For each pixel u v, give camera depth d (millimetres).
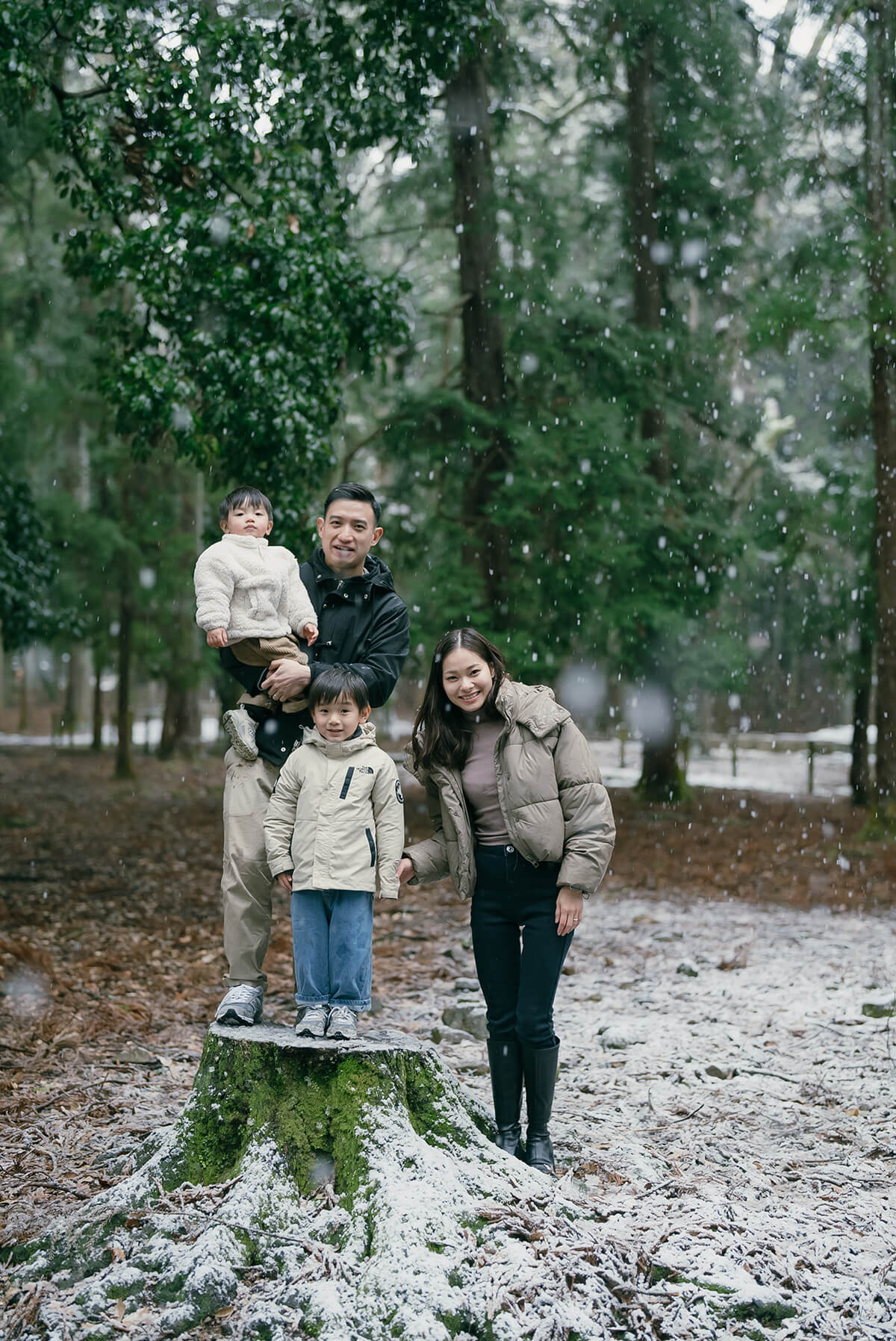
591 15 17547
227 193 10398
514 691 4211
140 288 9461
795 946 9281
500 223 18000
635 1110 5258
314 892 3924
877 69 15555
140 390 9422
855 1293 3363
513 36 17766
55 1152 4488
